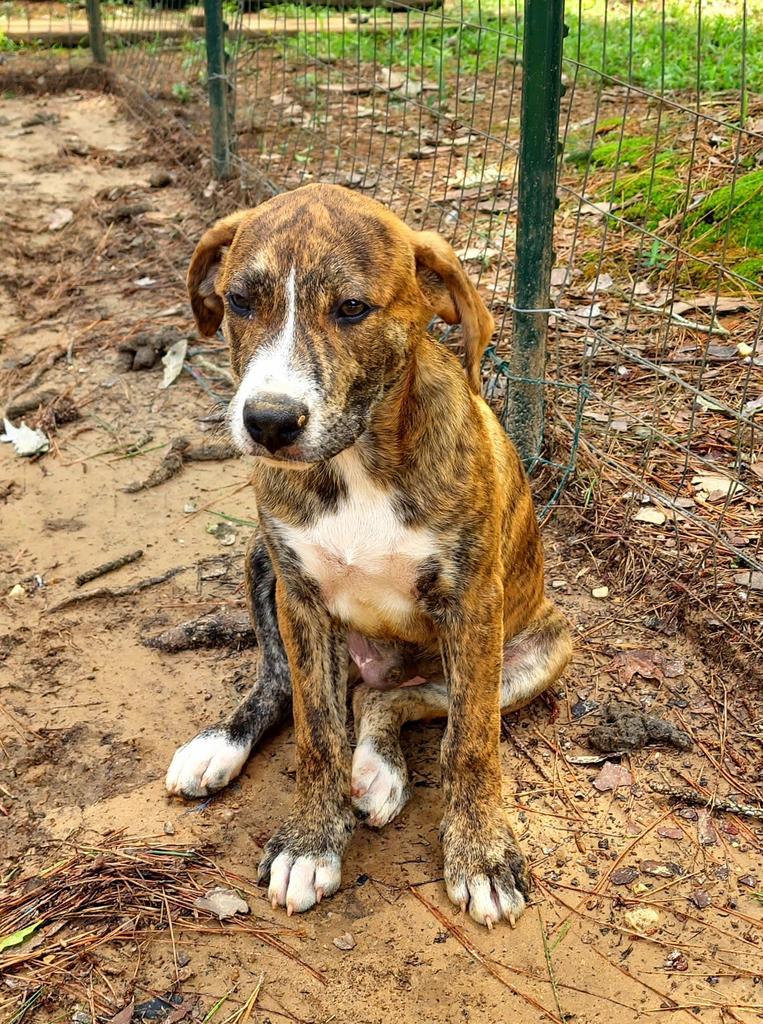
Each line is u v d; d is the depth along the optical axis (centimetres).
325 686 66
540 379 94
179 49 210
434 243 62
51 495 101
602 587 86
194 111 188
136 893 64
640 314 110
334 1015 56
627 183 129
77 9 263
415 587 65
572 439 97
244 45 206
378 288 58
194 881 64
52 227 155
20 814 69
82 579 90
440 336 110
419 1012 56
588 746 73
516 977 58
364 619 68
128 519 98
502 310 113
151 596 89
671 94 153
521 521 72
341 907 62
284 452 55
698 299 111
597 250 120
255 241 59
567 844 66
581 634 81
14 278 142
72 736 75
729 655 77
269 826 68
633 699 76
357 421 59
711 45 167
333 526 63
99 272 143
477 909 61
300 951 60
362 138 165
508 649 74
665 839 66
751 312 108
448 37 203
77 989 58
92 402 116
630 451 95
